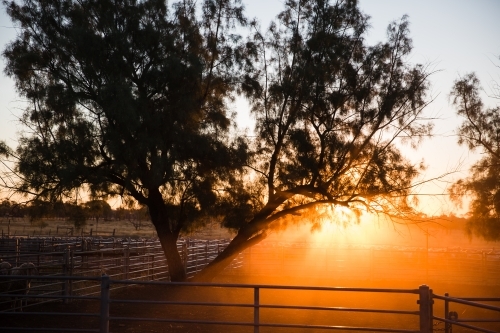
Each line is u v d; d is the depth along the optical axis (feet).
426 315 30.30
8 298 51.57
